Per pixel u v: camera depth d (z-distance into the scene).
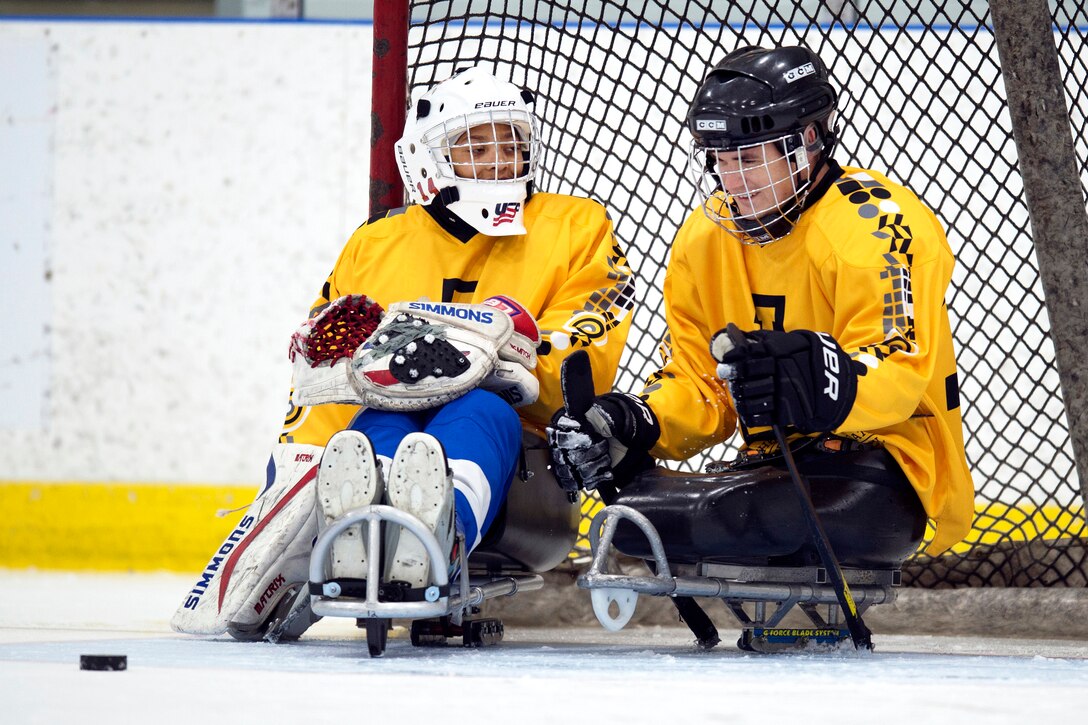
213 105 20.39
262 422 20.12
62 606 13.40
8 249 20.64
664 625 10.45
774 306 7.86
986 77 15.63
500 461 7.02
